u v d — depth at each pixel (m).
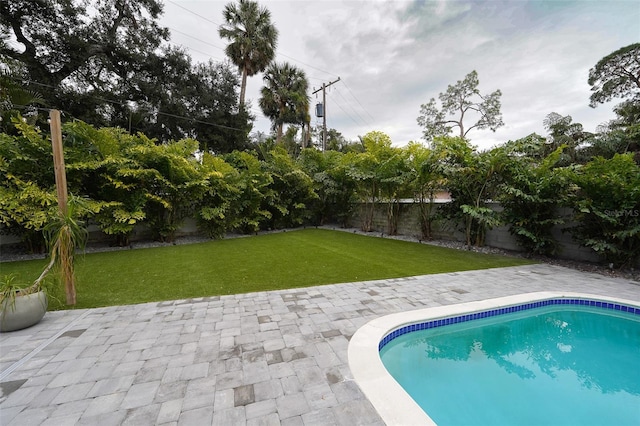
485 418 2.24
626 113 14.90
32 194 5.79
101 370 2.18
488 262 5.86
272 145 15.02
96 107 11.91
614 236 4.81
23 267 5.38
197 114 14.54
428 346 3.15
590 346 3.32
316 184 12.21
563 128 15.32
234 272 5.09
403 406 1.80
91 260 6.02
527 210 6.13
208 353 2.43
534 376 2.77
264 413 1.74
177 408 1.78
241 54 14.90
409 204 9.72
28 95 7.14
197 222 9.17
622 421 2.21
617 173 4.82
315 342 2.61
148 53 13.39
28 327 2.91
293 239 9.22
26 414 1.72
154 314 3.26
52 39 11.23
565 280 4.61
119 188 7.20
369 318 3.14
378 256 6.47
